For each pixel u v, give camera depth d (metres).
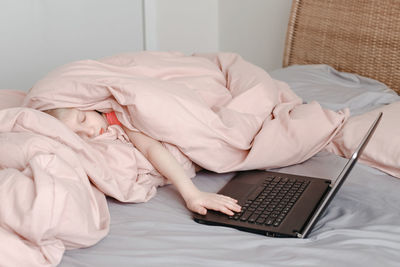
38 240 0.89
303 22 2.54
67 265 0.94
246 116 1.50
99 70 1.42
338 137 1.59
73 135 1.25
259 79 1.68
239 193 1.28
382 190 1.32
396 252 0.99
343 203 1.24
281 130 1.50
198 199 1.21
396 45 2.11
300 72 2.28
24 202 0.92
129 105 1.34
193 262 0.93
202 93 1.59
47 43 2.92
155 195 1.35
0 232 0.87
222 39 3.47
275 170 1.51
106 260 0.95
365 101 1.91
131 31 3.23
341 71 2.37
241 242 1.02
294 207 1.17
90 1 3.02
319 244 1.03
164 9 3.27
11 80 2.85
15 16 2.78
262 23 3.13
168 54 1.77
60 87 1.39
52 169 1.04
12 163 1.13
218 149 1.39
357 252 0.96
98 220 1.08
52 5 2.89
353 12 2.28
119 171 1.31
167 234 1.07
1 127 1.22
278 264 0.92
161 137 1.35
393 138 1.46
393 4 2.11
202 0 3.39
